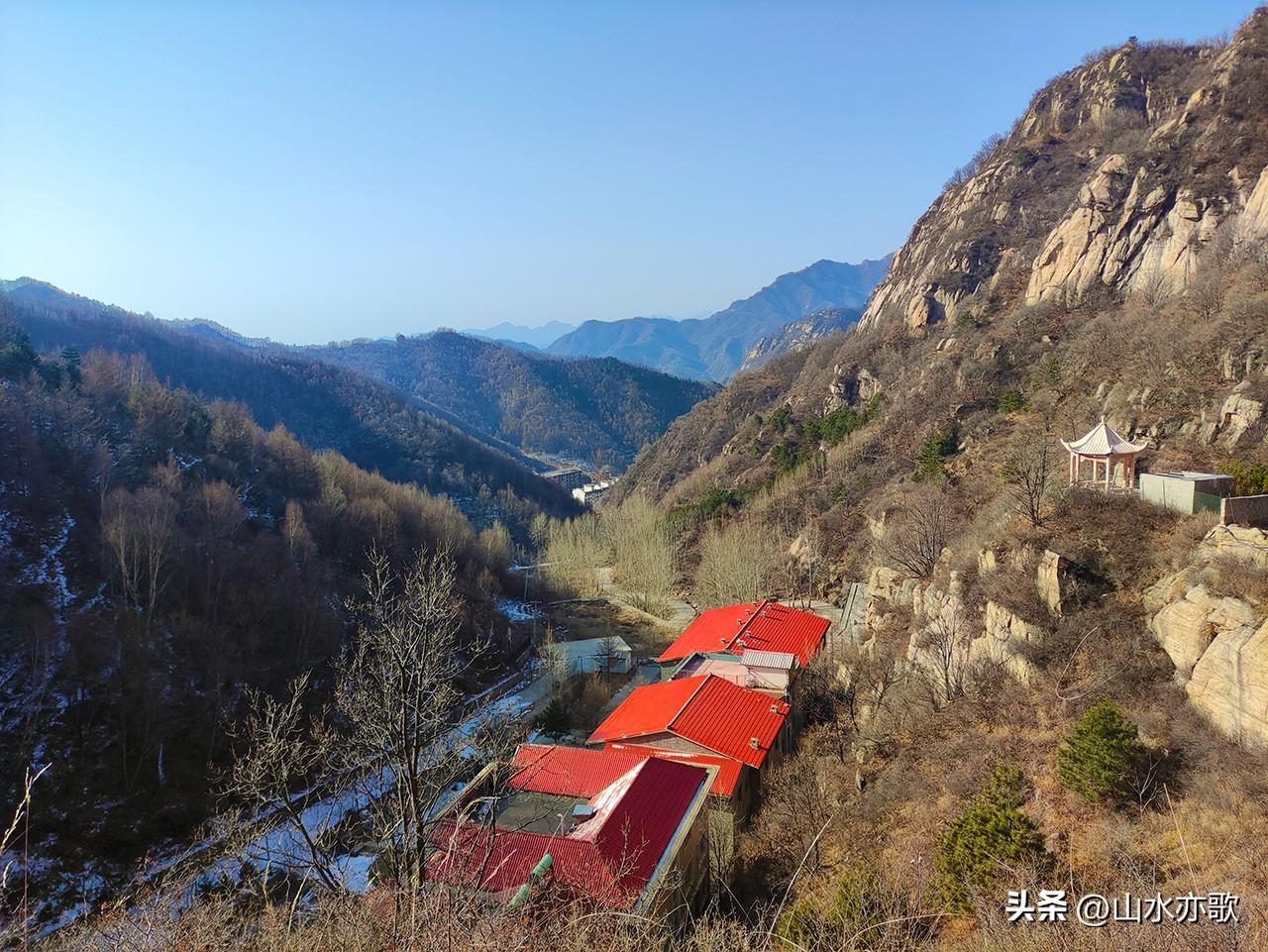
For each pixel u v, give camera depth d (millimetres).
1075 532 30062
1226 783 18422
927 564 42312
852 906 16281
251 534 71188
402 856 15430
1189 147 76375
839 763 30438
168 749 44188
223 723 45812
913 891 18234
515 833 22453
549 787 27328
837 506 74562
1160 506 29812
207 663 50531
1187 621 22797
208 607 56344
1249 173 68000
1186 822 17922
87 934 14453
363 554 75812
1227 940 12453
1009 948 13578
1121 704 22734
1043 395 61125
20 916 14344
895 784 25438
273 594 59500
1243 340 43406
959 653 31297
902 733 29406
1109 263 74625
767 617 50938
